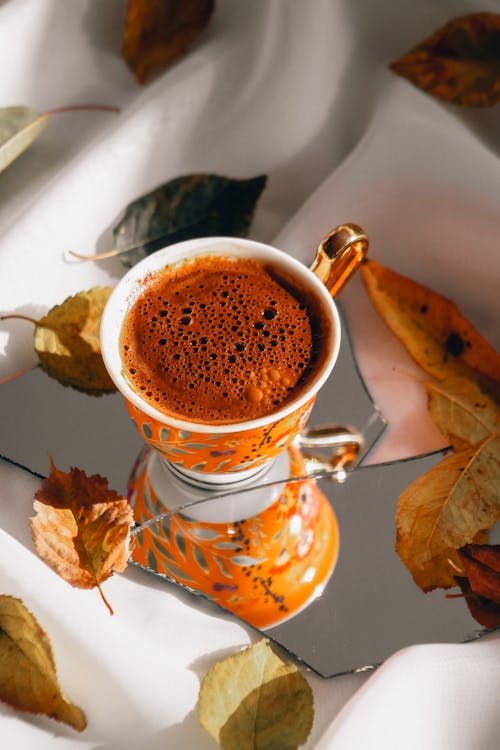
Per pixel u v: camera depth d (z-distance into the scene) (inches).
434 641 13.5
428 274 16.4
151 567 13.9
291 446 14.9
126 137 16.2
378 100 16.4
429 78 16.1
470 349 15.3
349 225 14.1
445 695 12.9
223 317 13.9
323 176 16.9
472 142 15.6
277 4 16.2
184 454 13.5
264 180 16.4
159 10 16.6
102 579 13.5
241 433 12.9
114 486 14.4
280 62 16.6
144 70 17.1
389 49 16.5
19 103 17.4
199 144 16.8
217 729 12.8
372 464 14.7
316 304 14.0
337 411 15.2
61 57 17.3
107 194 16.3
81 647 13.1
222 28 16.9
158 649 13.3
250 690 13.0
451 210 15.9
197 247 14.2
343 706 13.1
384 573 14.0
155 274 14.1
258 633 13.5
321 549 14.1
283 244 16.0
